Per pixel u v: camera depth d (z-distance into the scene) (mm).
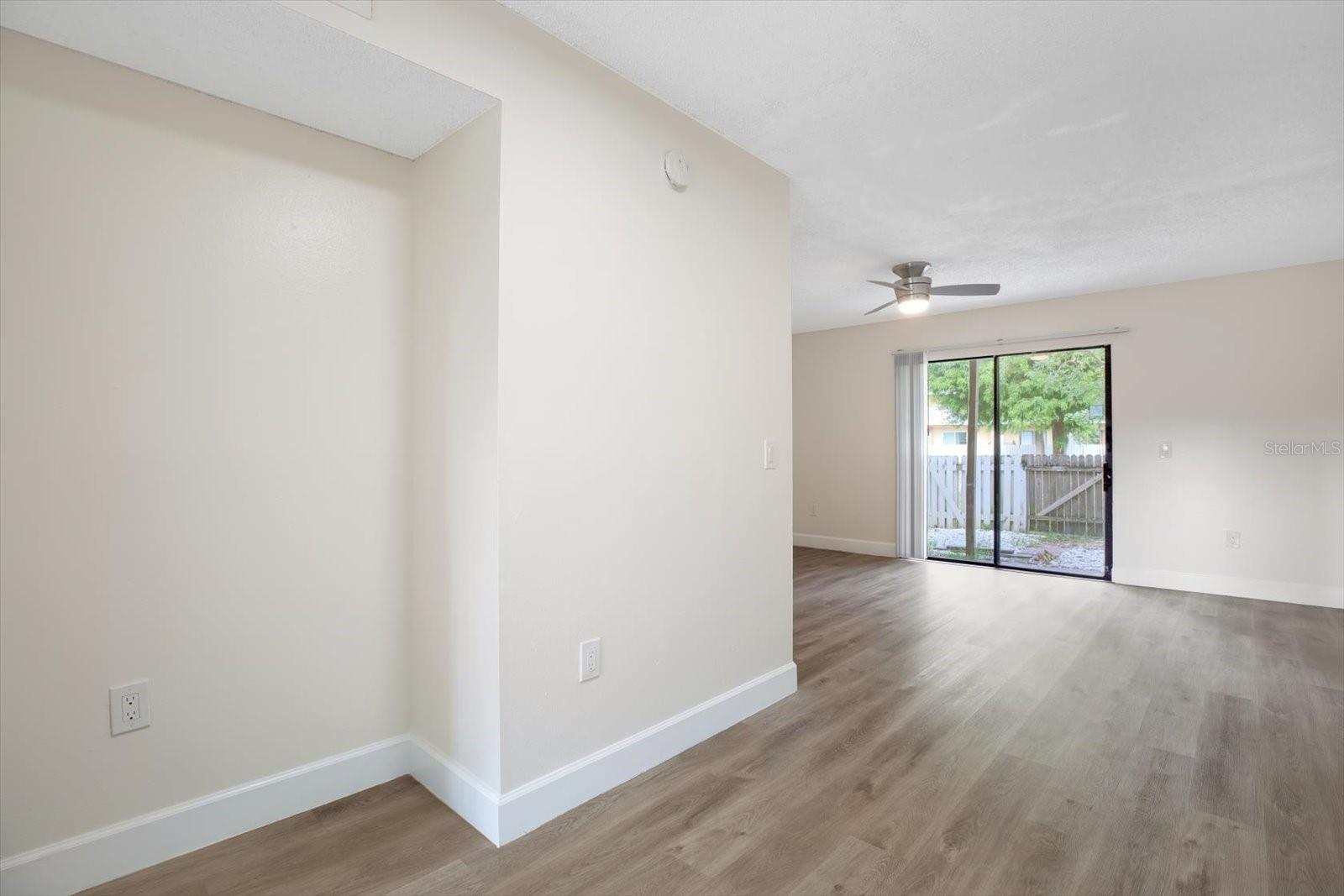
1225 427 4797
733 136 2574
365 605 2086
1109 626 4008
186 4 1384
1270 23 1892
